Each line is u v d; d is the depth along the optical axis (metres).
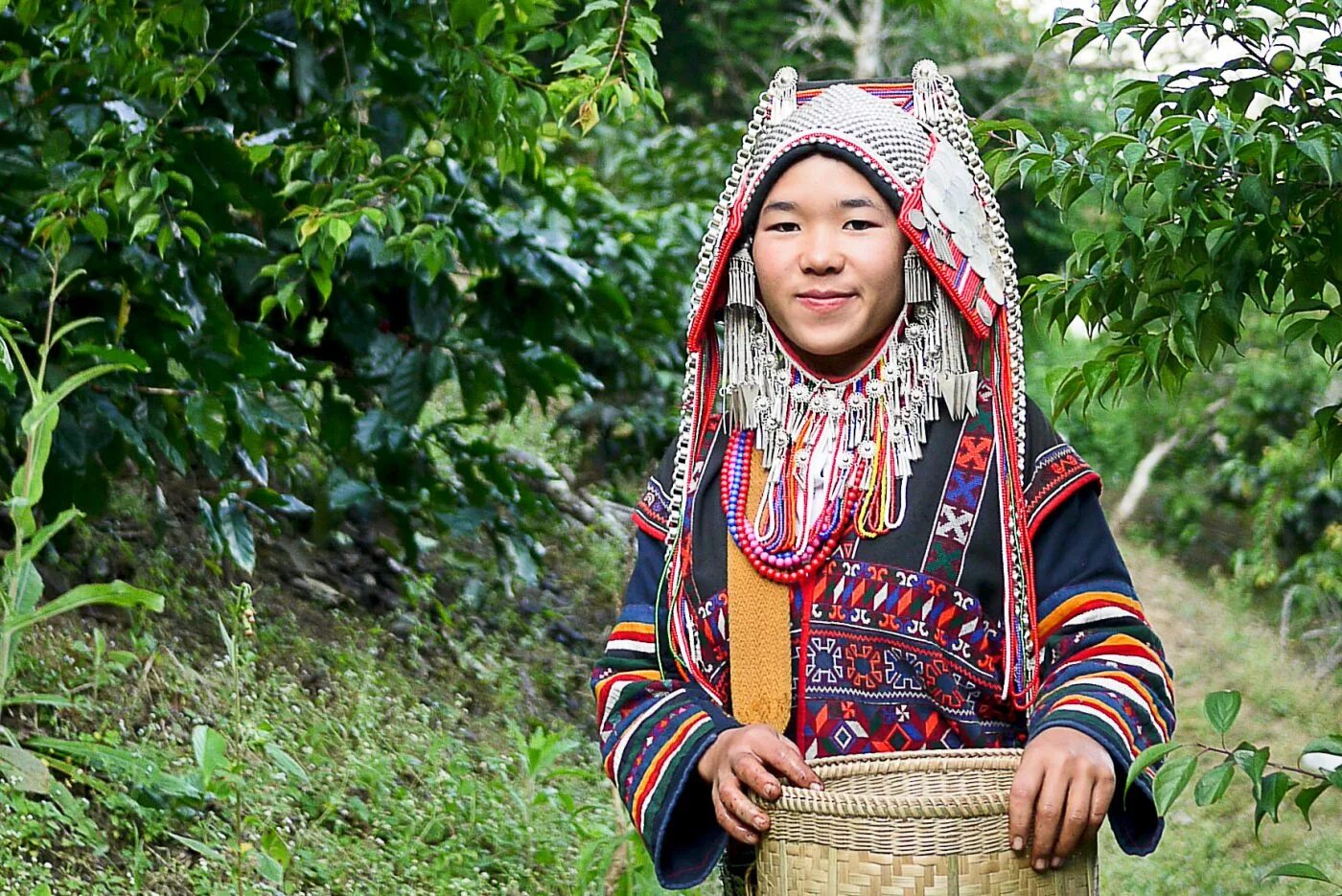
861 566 1.97
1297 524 9.66
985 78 15.52
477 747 4.76
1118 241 2.89
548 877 3.84
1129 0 2.85
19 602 2.31
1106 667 1.91
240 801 3.27
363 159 4.03
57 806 3.44
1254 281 2.96
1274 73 2.86
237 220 4.66
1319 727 6.84
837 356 2.05
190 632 4.66
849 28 15.48
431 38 4.00
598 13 3.93
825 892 1.78
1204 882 4.71
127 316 3.97
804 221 2.01
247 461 4.55
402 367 4.84
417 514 5.12
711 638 2.05
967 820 1.76
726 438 2.12
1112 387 3.33
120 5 3.80
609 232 6.23
